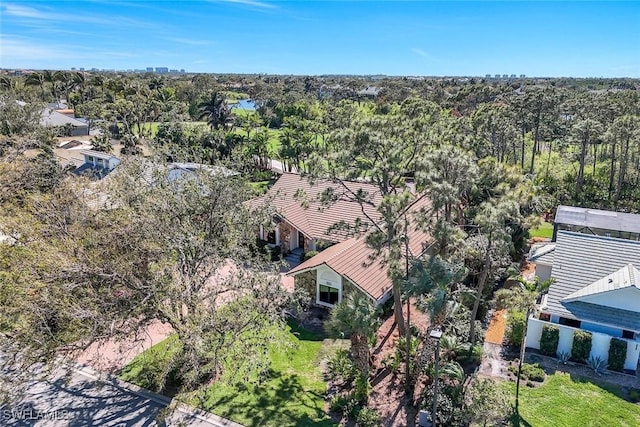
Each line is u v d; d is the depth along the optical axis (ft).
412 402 62.34
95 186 73.41
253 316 60.13
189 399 62.39
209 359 63.10
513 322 75.56
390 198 62.18
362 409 59.06
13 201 82.99
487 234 70.28
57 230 62.03
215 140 219.20
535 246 108.88
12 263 58.03
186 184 69.77
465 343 72.02
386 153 68.49
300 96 401.29
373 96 454.40
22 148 120.78
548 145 253.24
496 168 92.07
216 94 274.57
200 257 64.64
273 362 72.02
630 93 272.31
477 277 88.84
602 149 213.25
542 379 66.08
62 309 52.95
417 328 78.38
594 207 158.10
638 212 153.38
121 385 66.49
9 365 56.13
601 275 76.64
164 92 386.32
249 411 60.90
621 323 69.26
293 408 61.52
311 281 89.35
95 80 403.54
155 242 61.62
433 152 70.03
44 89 401.90
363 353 62.59
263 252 110.32
